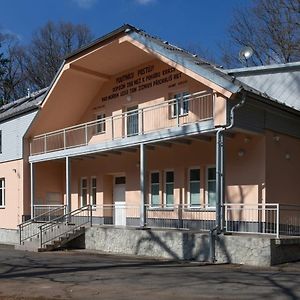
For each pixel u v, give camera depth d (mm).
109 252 19203
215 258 15641
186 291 10367
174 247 16922
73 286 11164
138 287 10930
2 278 12562
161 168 21203
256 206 17359
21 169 26203
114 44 20094
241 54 26016
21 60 55250
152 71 21938
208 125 16797
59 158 24203
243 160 18125
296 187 18984
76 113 25609
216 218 16266
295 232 18000
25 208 26000
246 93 16062
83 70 23016
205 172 19547
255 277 12188
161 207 20719
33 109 25281
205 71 16719
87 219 24297
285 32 32156
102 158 24516
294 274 12742
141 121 19656
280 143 18375
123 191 24031
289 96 20922
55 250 20375
